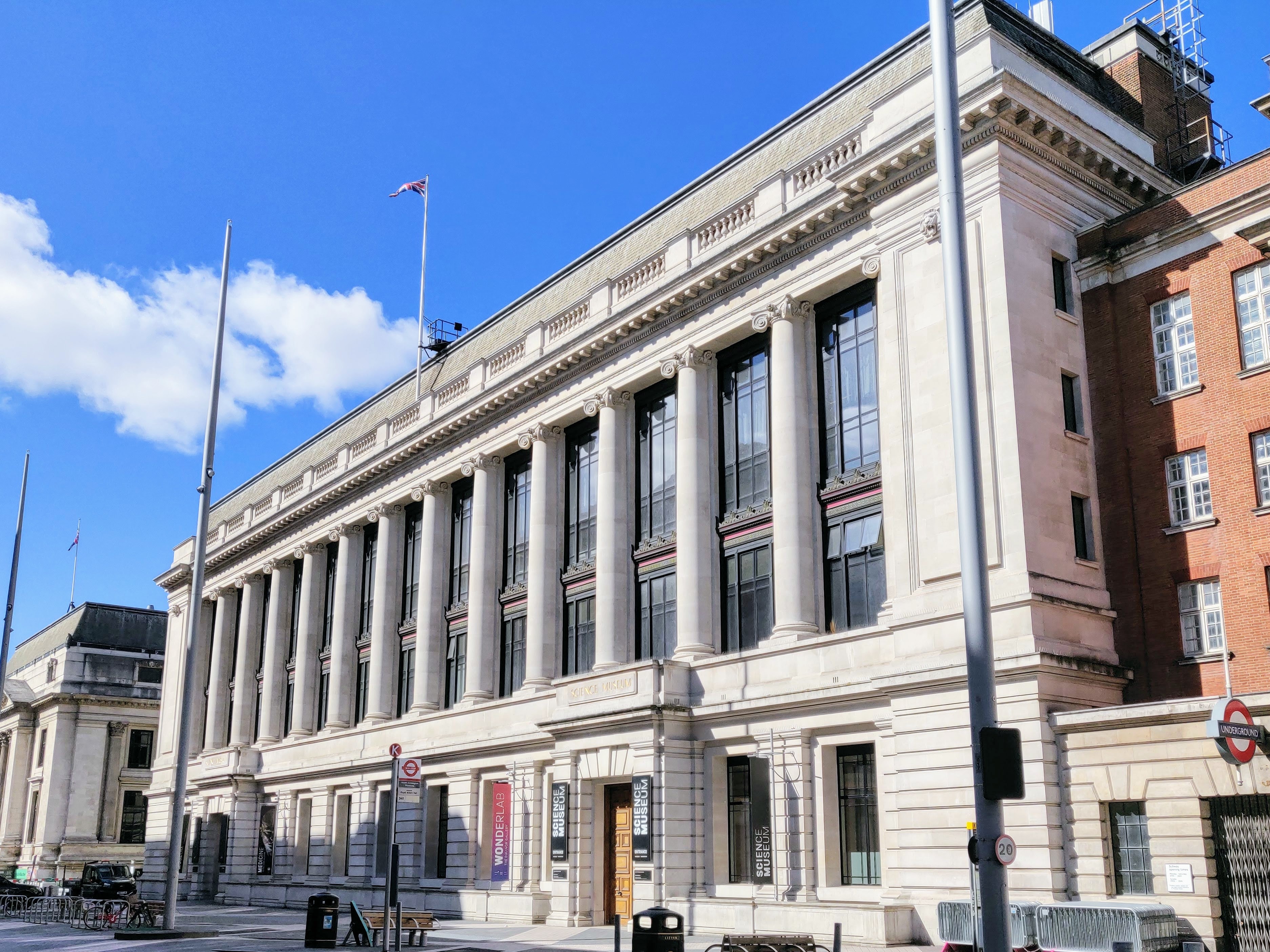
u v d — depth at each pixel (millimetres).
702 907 30672
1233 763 21281
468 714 44688
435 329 62125
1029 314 27781
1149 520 27297
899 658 27688
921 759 26516
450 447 49312
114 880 60594
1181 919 21562
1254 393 25984
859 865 29406
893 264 30156
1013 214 28172
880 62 35438
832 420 33188
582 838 35562
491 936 31672
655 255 39312
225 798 62438
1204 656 25672
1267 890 21234
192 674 36750
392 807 24562
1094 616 26766
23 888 64062
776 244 33875
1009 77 27875
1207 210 27234
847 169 31078
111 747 99000
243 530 67688
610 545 39094
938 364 28297
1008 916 13602
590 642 40656
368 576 56875
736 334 36062
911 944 25594
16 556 56312
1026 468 26438
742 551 35125
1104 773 23688
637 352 39344
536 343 44906
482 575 46125
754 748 32250
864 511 31484
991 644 14523
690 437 36531
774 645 31828
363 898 47844
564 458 43969
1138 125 35125
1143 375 28078
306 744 56688
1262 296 26312
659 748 32938
